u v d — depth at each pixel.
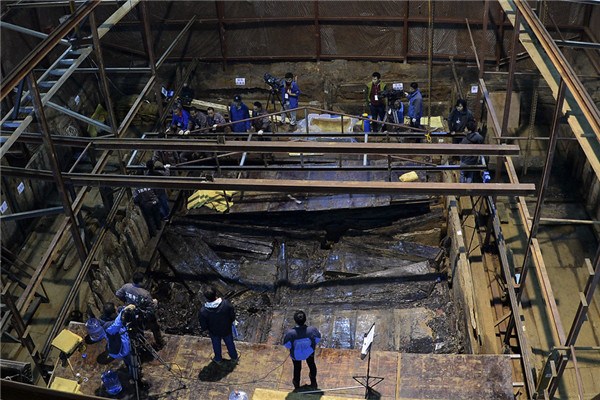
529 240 12.89
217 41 22.09
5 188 16.55
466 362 11.66
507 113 15.14
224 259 17.58
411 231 17.67
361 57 21.98
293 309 15.62
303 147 13.26
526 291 15.99
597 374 13.97
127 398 11.67
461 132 17.36
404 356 11.89
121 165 16.66
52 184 18.91
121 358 11.38
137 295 12.20
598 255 9.38
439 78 21.61
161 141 13.85
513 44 14.13
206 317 11.16
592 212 17.97
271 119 20.12
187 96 20.62
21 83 12.47
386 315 15.08
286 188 13.11
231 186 13.27
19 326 12.30
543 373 11.10
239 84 22.14
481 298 15.29
